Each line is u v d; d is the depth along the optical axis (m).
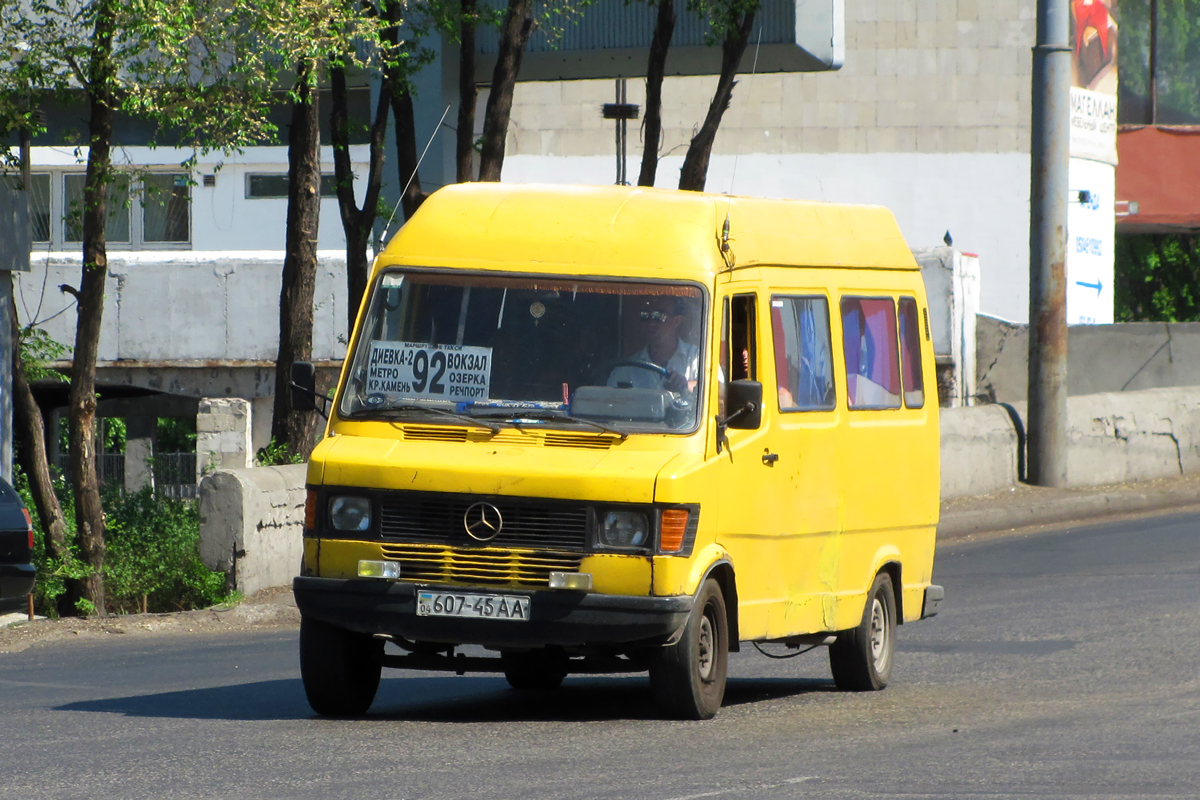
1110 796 19.97
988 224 111.50
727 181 113.12
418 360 26.39
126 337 80.94
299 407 26.81
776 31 73.19
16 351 51.75
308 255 57.62
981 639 37.22
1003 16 110.94
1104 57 112.94
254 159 91.62
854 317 30.84
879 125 112.19
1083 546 54.62
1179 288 125.81
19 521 43.84
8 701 29.69
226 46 48.06
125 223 92.19
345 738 24.19
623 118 92.50
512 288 26.52
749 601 26.84
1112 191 114.62
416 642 27.19
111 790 20.03
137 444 89.12
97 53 46.09
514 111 113.56
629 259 26.44
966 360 86.50
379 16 56.78
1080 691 29.73
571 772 21.34
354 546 25.09
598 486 24.53
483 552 24.72
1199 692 29.19
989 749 23.55
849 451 30.20
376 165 58.91
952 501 63.84
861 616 30.70
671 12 60.19
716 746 23.64
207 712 27.52
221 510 47.72
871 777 21.17
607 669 26.67
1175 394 74.88
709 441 25.42
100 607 49.88
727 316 26.48
